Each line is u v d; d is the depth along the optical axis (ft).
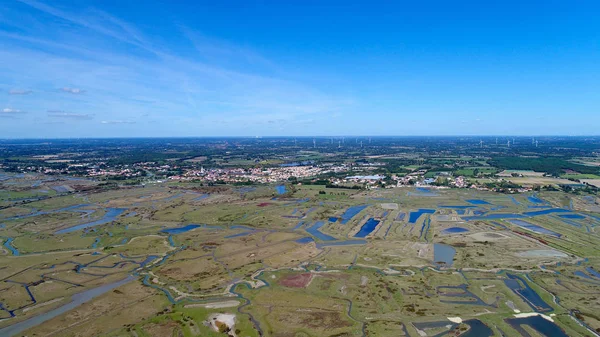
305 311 322.75
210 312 321.11
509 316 312.29
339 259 449.48
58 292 363.15
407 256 457.27
